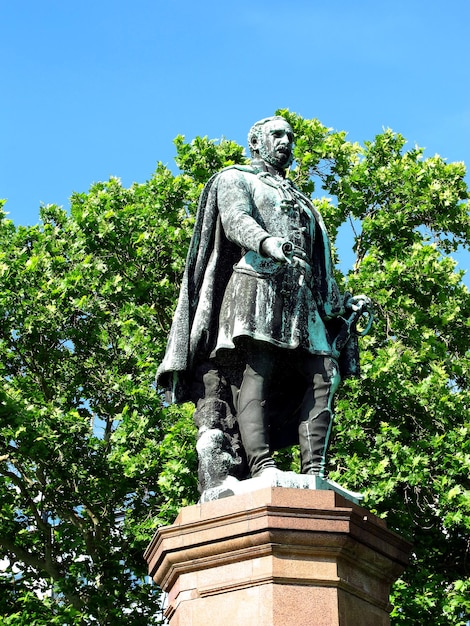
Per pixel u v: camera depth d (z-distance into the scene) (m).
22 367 16.27
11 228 17.81
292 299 6.16
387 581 5.57
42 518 16.28
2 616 15.29
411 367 14.85
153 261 16.56
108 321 16.00
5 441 14.90
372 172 18.11
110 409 16.00
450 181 18.11
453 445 13.79
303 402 6.15
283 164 6.68
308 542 5.23
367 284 15.98
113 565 15.02
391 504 13.79
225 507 5.45
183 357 6.23
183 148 17.61
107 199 17.00
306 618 5.07
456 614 13.36
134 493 15.18
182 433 13.52
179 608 5.34
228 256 6.36
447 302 16.25
